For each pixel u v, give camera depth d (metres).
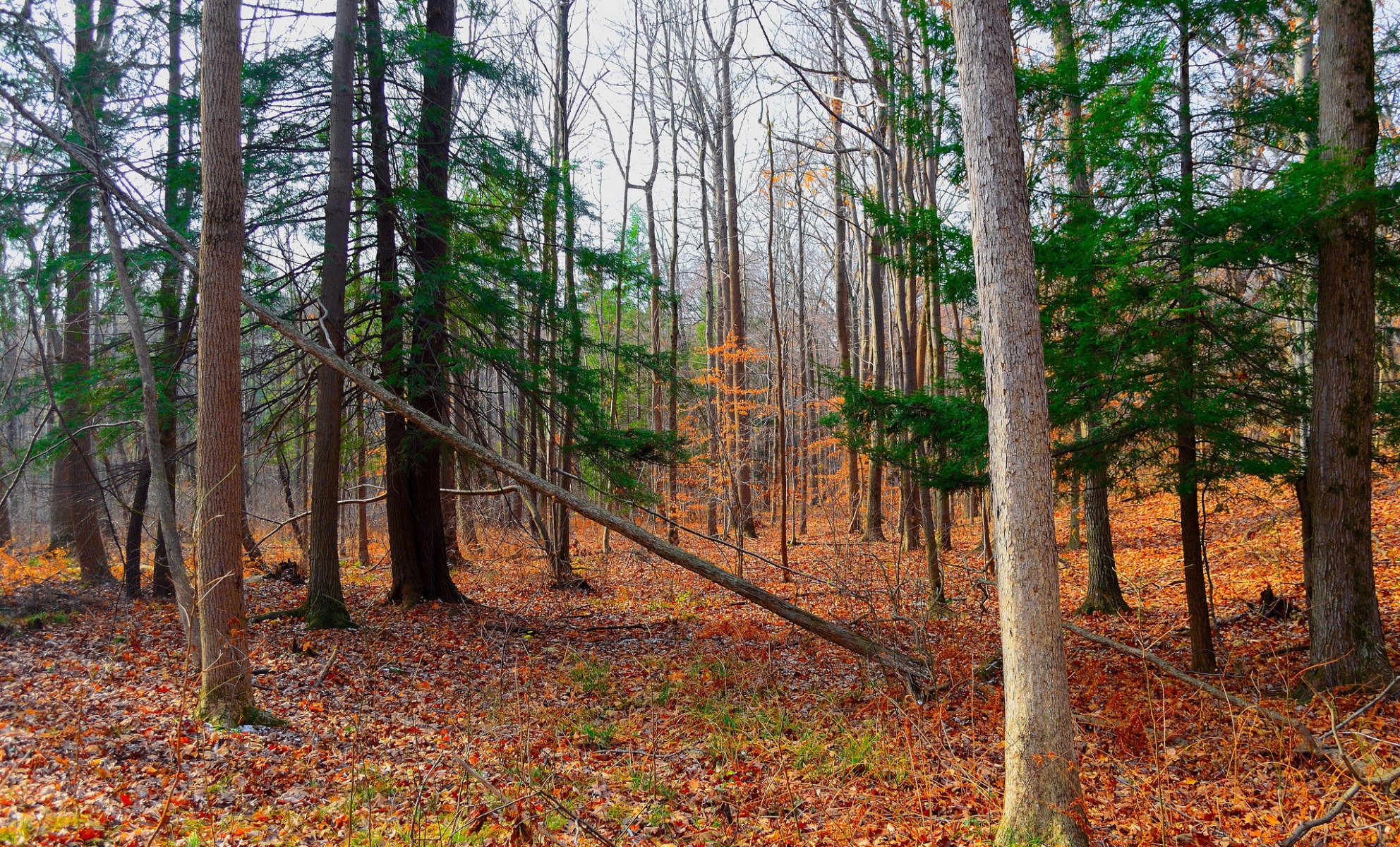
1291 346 8.45
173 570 8.04
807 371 29.89
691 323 40.22
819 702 8.32
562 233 13.21
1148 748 6.39
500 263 11.86
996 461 4.90
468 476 13.30
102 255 10.33
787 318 32.97
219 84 6.73
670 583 16.67
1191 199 7.29
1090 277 7.54
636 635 11.88
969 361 8.62
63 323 11.48
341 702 7.76
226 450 6.75
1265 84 8.99
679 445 13.05
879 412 9.04
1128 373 7.72
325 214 11.72
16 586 11.41
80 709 6.43
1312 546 7.66
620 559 21.27
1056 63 9.02
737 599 14.90
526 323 12.80
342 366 8.76
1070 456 8.43
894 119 9.49
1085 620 11.78
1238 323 7.82
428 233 11.74
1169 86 7.90
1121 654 9.70
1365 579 7.35
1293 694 7.56
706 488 25.66
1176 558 15.31
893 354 25.22
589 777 6.31
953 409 8.52
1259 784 5.75
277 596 13.15
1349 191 6.68
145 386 8.32
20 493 18.22
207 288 6.70
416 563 12.84
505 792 5.77
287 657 9.04
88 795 5.05
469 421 13.29
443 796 5.71
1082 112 8.64
